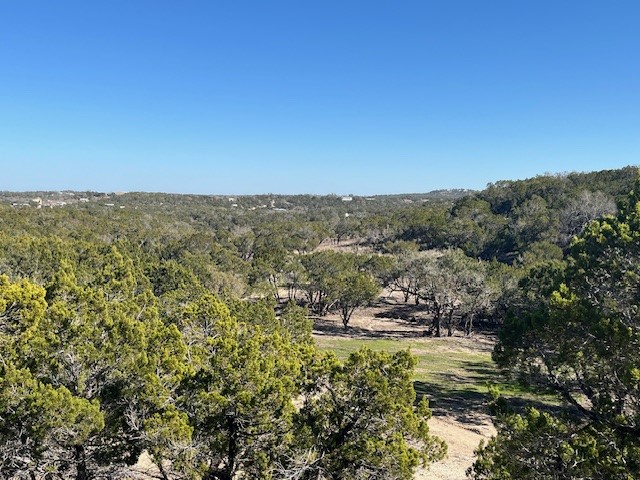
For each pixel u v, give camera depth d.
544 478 11.21
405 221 120.44
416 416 13.78
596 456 10.78
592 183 108.06
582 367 13.20
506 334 15.38
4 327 14.32
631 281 16.84
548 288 28.81
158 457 11.94
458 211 110.69
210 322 18.02
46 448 11.80
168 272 44.97
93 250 45.78
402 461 12.76
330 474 13.15
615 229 21.53
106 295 24.36
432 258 63.81
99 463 12.76
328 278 66.38
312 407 14.23
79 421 11.49
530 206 99.06
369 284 62.00
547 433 11.55
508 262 88.06
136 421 12.66
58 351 12.95
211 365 13.78
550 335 14.03
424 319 70.50
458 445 23.94
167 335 14.69
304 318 36.00
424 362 44.47
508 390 34.31
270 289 63.16
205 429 12.78
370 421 13.55
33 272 37.72
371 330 63.34
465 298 57.81
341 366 14.29
